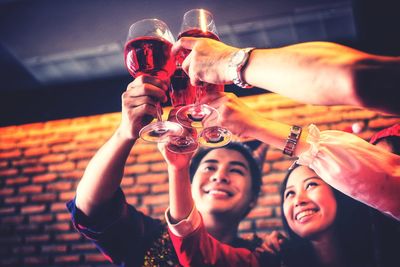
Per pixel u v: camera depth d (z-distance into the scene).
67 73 3.62
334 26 3.09
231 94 1.32
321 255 2.44
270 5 2.88
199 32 1.27
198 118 1.27
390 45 2.92
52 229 3.24
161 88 1.22
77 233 3.19
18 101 3.79
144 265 2.15
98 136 3.54
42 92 3.78
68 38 3.17
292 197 2.62
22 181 3.49
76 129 3.61
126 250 2.00
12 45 3.25
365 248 2.40
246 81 0.95
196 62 1.04
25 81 3.71
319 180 2.61
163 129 1.24
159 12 2.92
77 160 3.49
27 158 3.58
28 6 2.84
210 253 2.07
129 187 3.12
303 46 0.90
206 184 2.70
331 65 0.81
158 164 3.16
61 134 3.62
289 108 3.15
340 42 3.20
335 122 3.00
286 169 2.71
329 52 0.85
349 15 2.96
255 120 1.32
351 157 1.35
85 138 3.55
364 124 2.93
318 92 0.82
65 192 3.38
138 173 3.16
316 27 3.12
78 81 3.72
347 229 2.47
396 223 2.37
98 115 3.64
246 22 3.07
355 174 1.33
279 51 0.91
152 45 1.25
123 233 1.93
